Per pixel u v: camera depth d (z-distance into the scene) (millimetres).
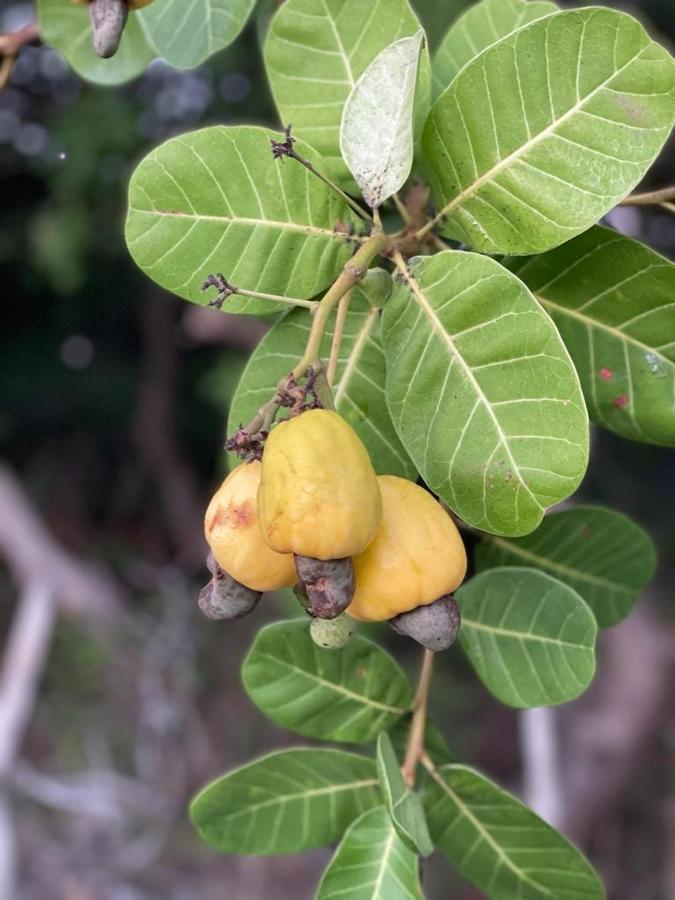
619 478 2262
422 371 429
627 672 1671
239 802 533
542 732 1142
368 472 370
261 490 373
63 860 1767
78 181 2176
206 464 2633
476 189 446
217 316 1575
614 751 1638
